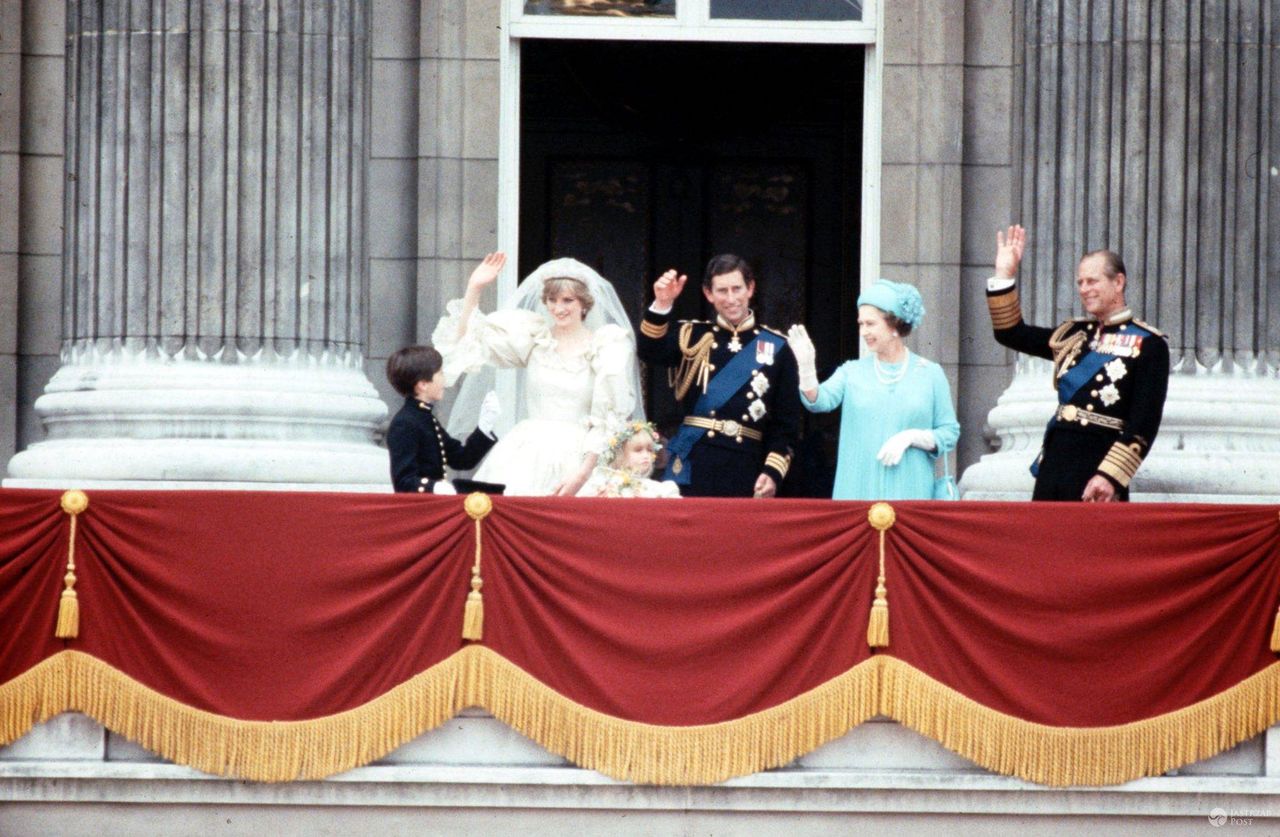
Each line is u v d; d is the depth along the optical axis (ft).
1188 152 114.11
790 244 168.96
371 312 132.46
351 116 114.21
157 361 109.60
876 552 93.91
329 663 93.50
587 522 93.66
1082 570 93.66
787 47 167.43
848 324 167.84
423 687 93.35
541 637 93.61
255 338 109.81
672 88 168.76
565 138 168.86
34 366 133.39
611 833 94.07
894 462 105.19
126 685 93.40
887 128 133.69
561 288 108.47
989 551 93.76
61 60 134.31
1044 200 117.39
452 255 131.95
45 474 107.34
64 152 117.39
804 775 93.15
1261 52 114.83
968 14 134.31
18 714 93.66
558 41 167.02
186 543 93.81
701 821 94.17
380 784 93.61
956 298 132.87
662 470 141.38
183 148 109.70
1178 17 114.73
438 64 132.16
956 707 93.15
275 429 108.99
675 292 106.93
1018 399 117.29
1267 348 113.60
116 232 110.42
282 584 93.61
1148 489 109.09
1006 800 93.91
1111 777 93.35
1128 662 93.71
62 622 93.09
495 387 121.29
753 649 93.50
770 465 106.01
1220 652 94.02
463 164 132.36
